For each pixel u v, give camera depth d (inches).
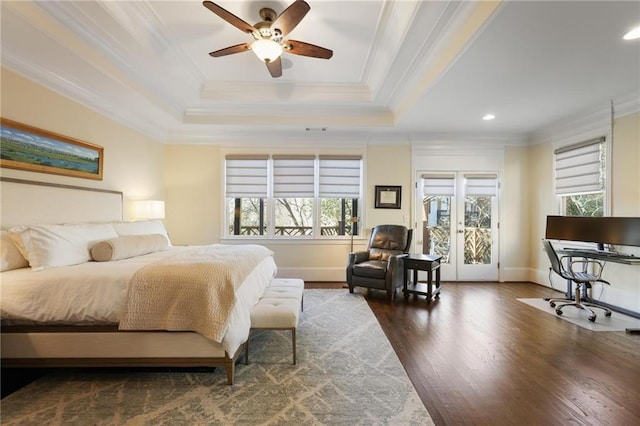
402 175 201.2
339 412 67.6
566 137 170.1
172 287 77.2
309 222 203.6
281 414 66.7
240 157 196.9
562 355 94.8
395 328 117.3
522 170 200.1
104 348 77.9
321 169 199.5
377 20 101.7
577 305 134.3
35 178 104.3
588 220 142.3
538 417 66.1
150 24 103.2
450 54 102.3
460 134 196.1
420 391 75.7
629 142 135.3
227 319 75.1
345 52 122.6
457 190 200.8
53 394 73.7
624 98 133.1
